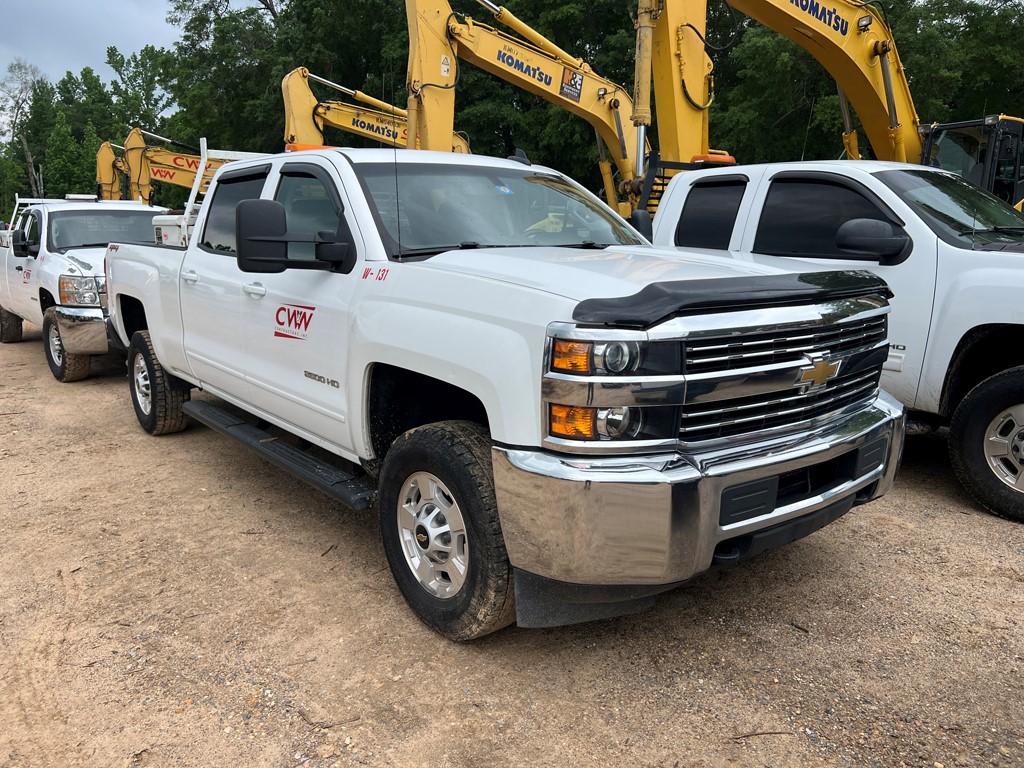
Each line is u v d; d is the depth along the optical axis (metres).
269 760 2.59
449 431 3.15
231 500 4.97
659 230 6.20
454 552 3.16
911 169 5.39
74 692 2.96
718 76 23.80
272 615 3.52
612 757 2.59
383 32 25.98
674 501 2.60
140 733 2.73
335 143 26.00
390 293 3.38
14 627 3.44
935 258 4.71
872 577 3.83
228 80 33.16
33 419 7.06
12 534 4.45
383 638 3.32
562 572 2.67
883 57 9.05
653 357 2.58
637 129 9.05
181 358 5.45
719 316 2.71
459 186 4.11
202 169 6.48
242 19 32.94
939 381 4.72
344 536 4.41
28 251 9.49
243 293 4.46
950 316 4.61
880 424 3.30
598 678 3.03
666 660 3.15
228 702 2.89
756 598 3.64
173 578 3.89
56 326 8.43
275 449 4.38
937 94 17.64
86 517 4.70
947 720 2.75
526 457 2.71
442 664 3.12
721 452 2.78
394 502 3.41
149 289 5.78
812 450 2.95
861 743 2.64
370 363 3.44
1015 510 4.45
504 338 2.80
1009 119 8.76
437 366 3.05
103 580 3.88
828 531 4.40
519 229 4.05
